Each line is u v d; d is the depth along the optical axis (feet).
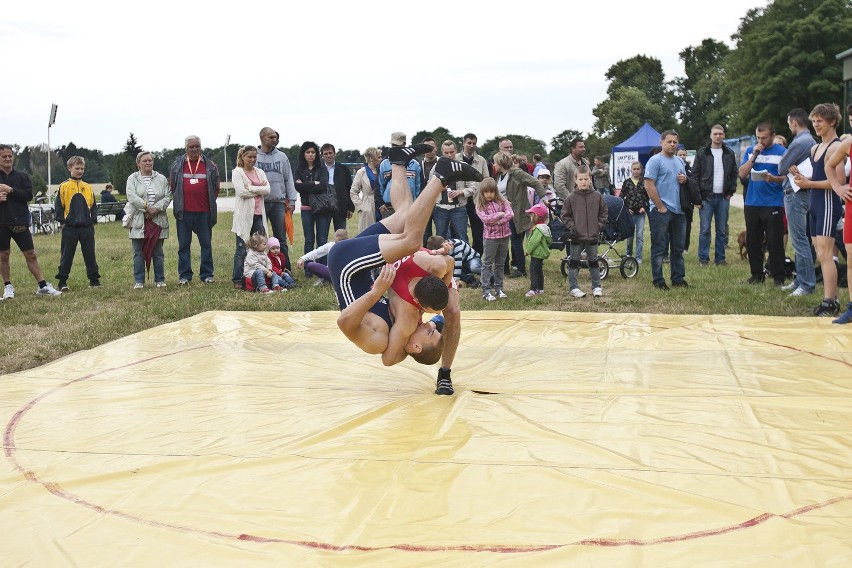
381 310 14.93
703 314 24.75
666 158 29.89
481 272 31.17
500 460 11.90
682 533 9.38
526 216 33.83
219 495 10.86
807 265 26.99
